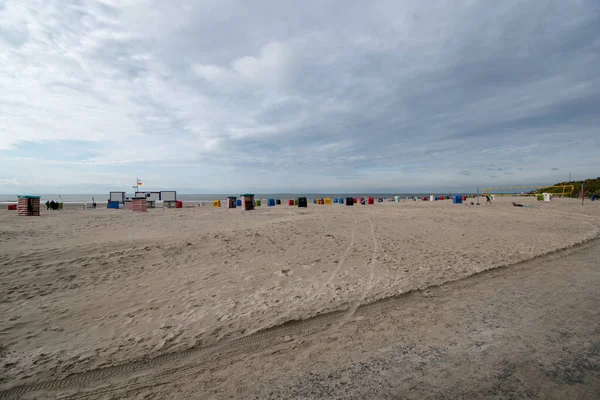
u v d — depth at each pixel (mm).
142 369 2891
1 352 3209
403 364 2777
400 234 10500
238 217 17656
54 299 4715
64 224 13695
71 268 6324
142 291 5027
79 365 2965
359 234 10523
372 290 4852
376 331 3494
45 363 3006
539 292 4656
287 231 11156
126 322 3898
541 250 7629
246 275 5859
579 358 2773
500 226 12594
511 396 2275
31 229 11727
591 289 4750
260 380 2645
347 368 2762
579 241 8812
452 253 7441
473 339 3197
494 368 2648
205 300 4594
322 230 11438
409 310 4074
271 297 4664
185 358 3057
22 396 2545
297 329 3613
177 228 12289
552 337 3193
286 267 6387
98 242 8828
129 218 17172
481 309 4031
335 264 6570
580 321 3580
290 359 2973
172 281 5531
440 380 2508
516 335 3260
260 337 3439
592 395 2264
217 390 2529
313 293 4797
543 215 17609
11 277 5750
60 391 2605
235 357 3051
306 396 2385
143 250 7895
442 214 18656
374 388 2439
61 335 3584
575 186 51125
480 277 5508
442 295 4609
